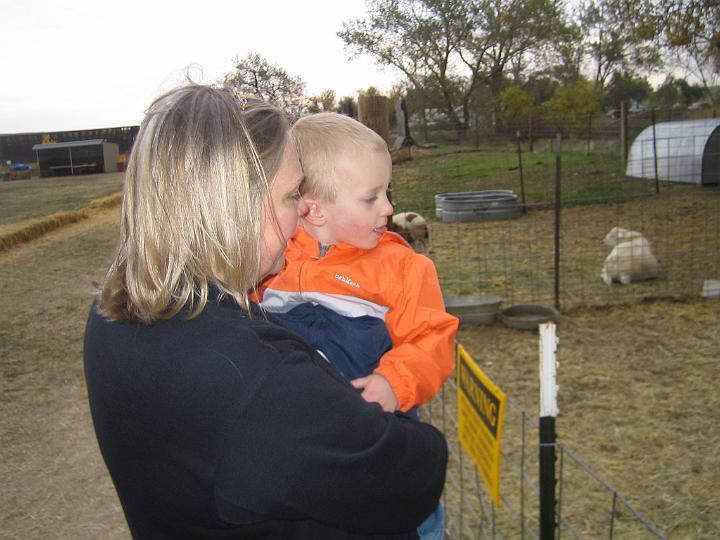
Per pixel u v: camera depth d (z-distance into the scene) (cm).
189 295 93
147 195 92
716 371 484
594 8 3600
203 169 92
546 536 176
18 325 705
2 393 527
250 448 87
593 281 754
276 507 88
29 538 346
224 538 94
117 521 361
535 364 519
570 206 1318
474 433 197
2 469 416
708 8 1670
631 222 1105
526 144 2489
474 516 289
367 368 151
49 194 2023
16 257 1112
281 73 1045
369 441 94
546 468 173
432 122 3681
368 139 160
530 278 788
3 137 3091
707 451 373
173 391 89
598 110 3183
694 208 1167
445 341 152
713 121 1481
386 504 97
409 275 156
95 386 97
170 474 91
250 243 96
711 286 664
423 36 3619
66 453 434
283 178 104
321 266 156
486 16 3625
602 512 322
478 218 1248
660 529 308
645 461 367
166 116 96
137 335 94
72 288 873
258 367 89
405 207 1446
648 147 1530
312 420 89
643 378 480
